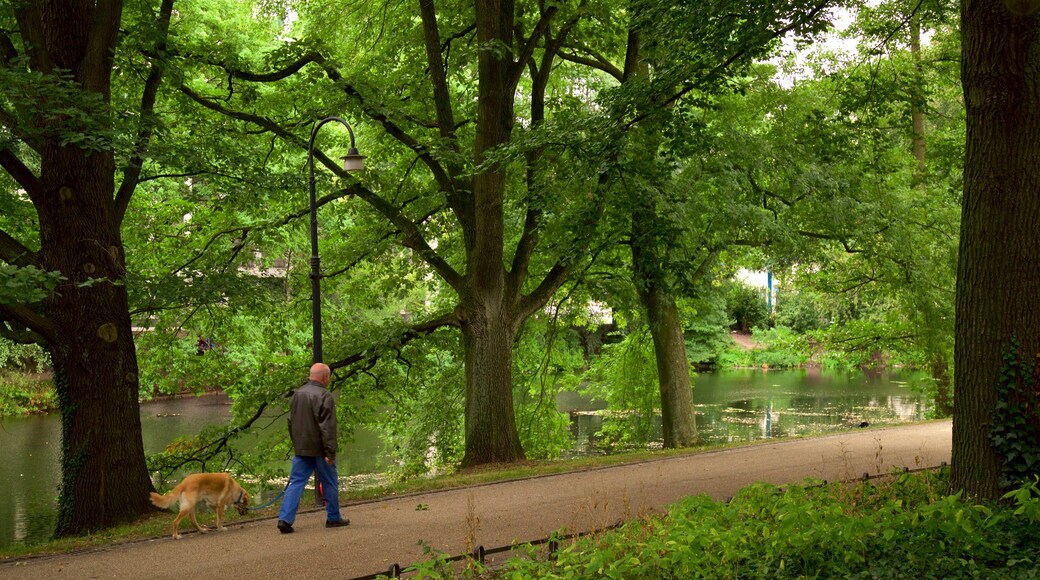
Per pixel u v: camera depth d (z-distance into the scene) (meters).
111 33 12.92
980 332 9.18
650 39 13.51
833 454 15.53
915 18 16.52
